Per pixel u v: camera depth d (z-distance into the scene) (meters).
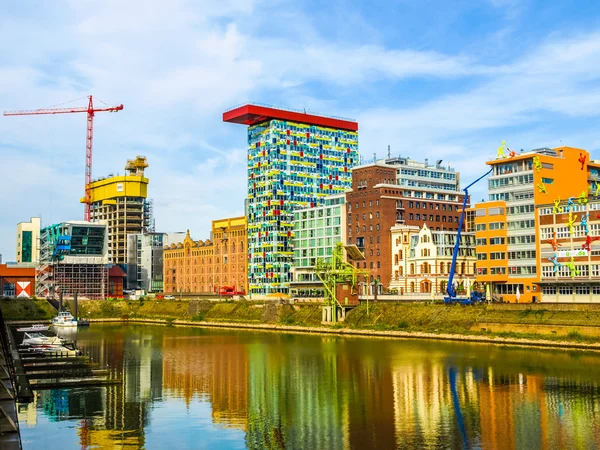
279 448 68.75
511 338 145.75
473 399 88.94
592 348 131.12
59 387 101.06
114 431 75.75
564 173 174.88
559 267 159.38
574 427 74.06
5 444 47.94
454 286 189.88
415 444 68.81
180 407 87.56
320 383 103.38
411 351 137.50
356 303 198.00
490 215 176.12
